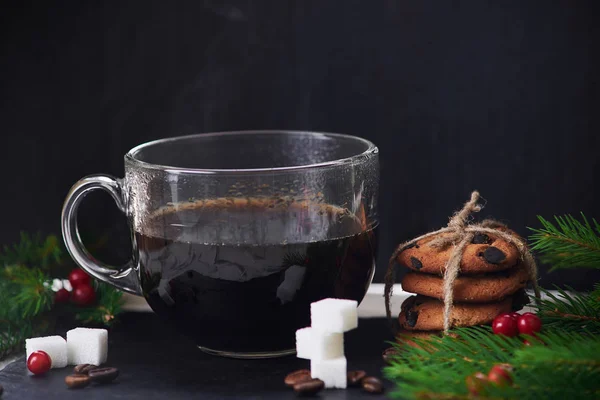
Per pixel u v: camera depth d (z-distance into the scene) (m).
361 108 0.73
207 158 0.56
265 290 0.49
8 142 0.74
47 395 0.48
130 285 0.55
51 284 0.60
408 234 0.75
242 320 0.49
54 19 0.72
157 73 0.72
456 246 0.50
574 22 0.70
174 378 0.50
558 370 0.42
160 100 0.73
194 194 0.49
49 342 0.51
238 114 0.73
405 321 0.52
